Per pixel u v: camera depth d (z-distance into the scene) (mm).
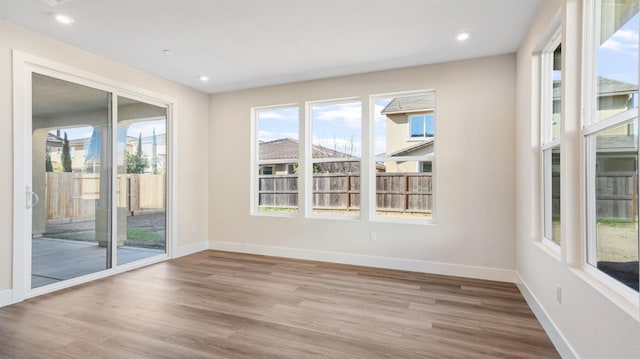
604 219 1770
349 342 2252
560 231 2297
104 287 3398
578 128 2012
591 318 1714
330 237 4477
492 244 3668
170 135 4633
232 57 3738
